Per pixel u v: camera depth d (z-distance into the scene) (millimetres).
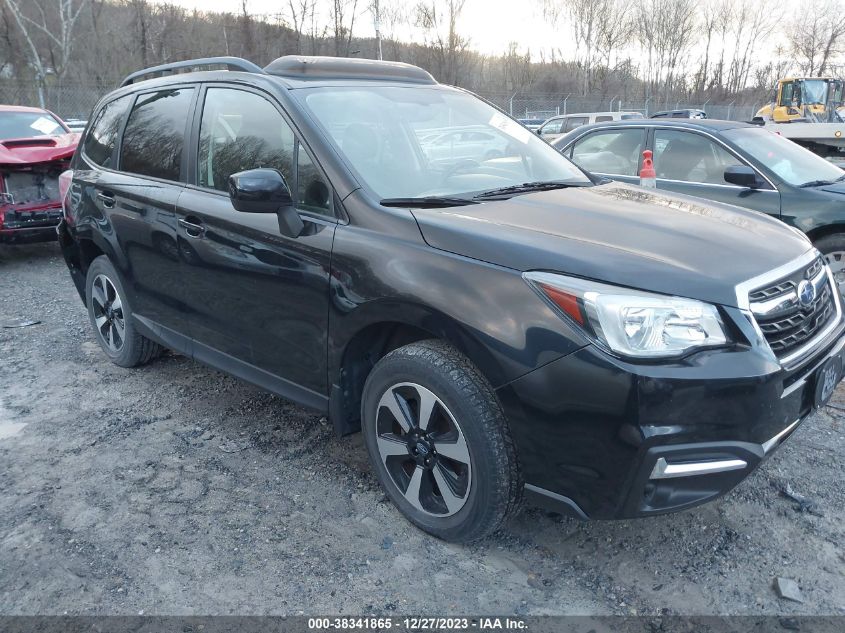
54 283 7000
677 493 2270
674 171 6172
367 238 2725
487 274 2406
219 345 3541
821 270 2783
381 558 2662
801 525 2830
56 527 2852
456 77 38344
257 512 2955
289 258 2961
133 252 3957
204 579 2549
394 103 3449
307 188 3010
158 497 3068
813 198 5352
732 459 2256
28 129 8898
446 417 2568
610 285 2254
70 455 3441
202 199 3434
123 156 4145
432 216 2684
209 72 3691
